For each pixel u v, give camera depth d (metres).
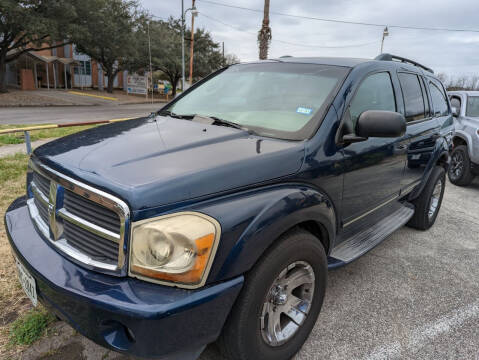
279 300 2.00
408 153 3.35
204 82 3.36
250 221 1.72
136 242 1.57
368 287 3.16
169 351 1.57
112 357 2.16
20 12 21.47
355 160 2.50
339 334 2.52
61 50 37.22
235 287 1.68
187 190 1.66
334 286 3.15
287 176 2.01
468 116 7.22
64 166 1.84
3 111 19.38
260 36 18.61
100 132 2.42
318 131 2.26
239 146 2.09
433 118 4.07
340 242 2.82
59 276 1.69
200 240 1.57
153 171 1.73
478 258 3.86
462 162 6.87
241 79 3.07
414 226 4.52
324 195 2.26
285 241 1.93
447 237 4.41
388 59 3.34
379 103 2.95
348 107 2.48
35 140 8.61
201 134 2.26
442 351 2.41
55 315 1.82
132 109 25.03
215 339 1.71
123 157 1.88
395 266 3.58
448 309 2.89
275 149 2.08
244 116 2.57
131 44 31.58
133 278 1.61
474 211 5.51
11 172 5.30
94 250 1.72
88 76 40.44
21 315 2.44
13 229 2.12
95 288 1.59
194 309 1.56
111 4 29.08
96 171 1.74
